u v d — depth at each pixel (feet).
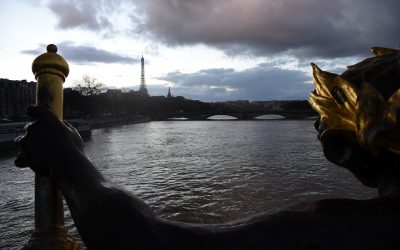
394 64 3.41
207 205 61.31
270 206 59.82
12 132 134.00
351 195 66.08
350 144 3.51
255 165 104.53
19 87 357.61
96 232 3.03
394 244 2.99
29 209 59.98
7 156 122.21
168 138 213.87
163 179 86.17
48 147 3.81
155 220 3.20
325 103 3.61
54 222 4.69
